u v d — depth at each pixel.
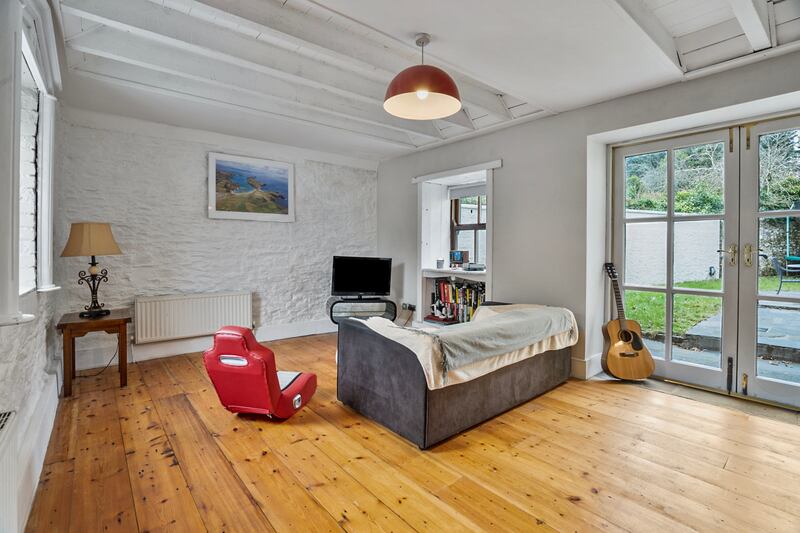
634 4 2.25
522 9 2.12
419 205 5.33
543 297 3.83
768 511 1.77
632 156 3.62
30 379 2.16
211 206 4.53
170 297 4.19
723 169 3.12
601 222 3.67
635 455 2.25
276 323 5.12
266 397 2.54
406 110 2.40
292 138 4.75
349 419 2.74
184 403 2.99
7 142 1.54
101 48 2.67
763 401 2.97
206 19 2.52
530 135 3.91
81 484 1.96
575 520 1.71
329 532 1.65
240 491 1.92
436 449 2.32
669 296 3.42
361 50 2.79
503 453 2.28
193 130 4.39
